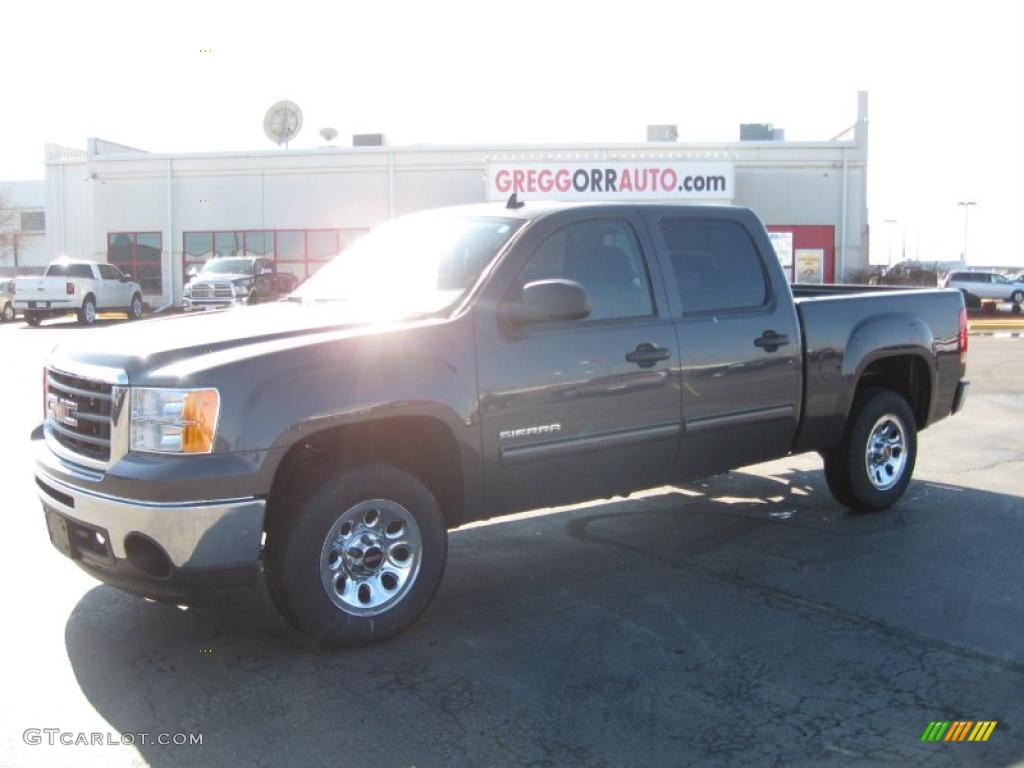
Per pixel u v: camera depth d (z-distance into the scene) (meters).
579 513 7.18
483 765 3.51
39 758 3.56
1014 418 11.53
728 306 5.93
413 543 4.64
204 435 4.10
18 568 5.72
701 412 5.69
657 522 6.89
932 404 7.37
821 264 35.09
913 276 38.47
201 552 4.10
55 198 43.22
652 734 3.75
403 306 5.09
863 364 6.65
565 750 3.62
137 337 4.67
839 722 3.86
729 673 4.30
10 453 8.95
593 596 5.32
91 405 4.45
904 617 5.00
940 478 8.28
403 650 4.55
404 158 35.69
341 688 4.14
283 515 4.38
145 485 4.05
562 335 5.11
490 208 5.60
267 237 36.72
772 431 6.17
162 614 5.01
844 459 6.84
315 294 5.61
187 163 36.84
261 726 3.80
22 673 4.29
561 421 5.07
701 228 5.93
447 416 4.66
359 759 3.55
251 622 4.91
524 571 5.77
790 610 5.11
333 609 4.42
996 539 6.43
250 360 4.24
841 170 34.84
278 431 4.20
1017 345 21.89
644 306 5.52
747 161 34.81
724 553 6.13
